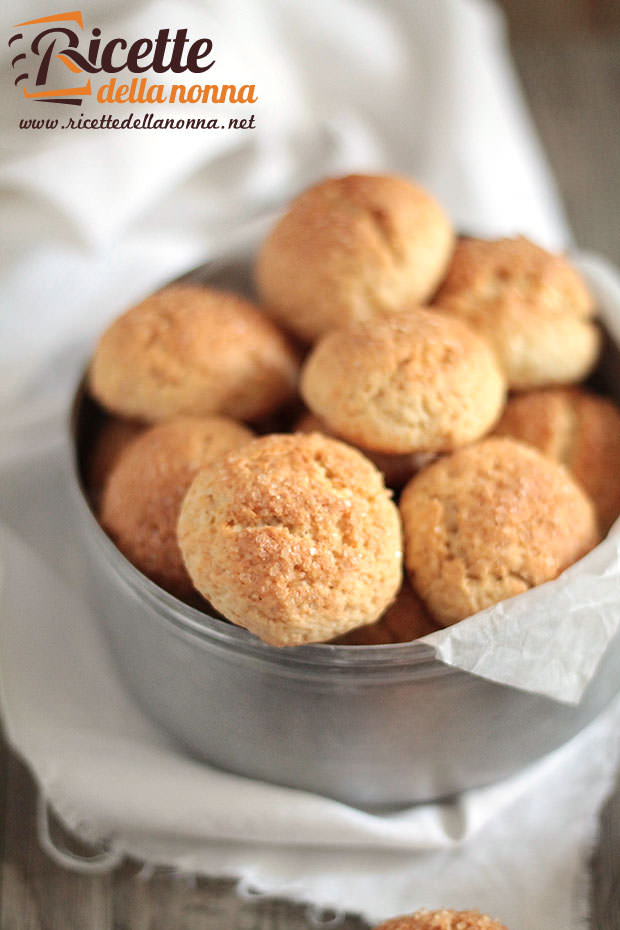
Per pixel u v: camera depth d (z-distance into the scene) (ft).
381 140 1.89
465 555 1.25
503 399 1.37
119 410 1.41
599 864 1.35
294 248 1.44
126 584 1.28
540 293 1.43
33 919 1.34
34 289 1.61
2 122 1.55
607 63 2.21
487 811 1.35
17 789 1.43
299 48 1.82
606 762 1.40
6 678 1.45
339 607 1.19
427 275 1.44
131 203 1.58
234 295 1.52
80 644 1.50
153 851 1.36
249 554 1.19
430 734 1.27
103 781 1.36
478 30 1.93
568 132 2.08
